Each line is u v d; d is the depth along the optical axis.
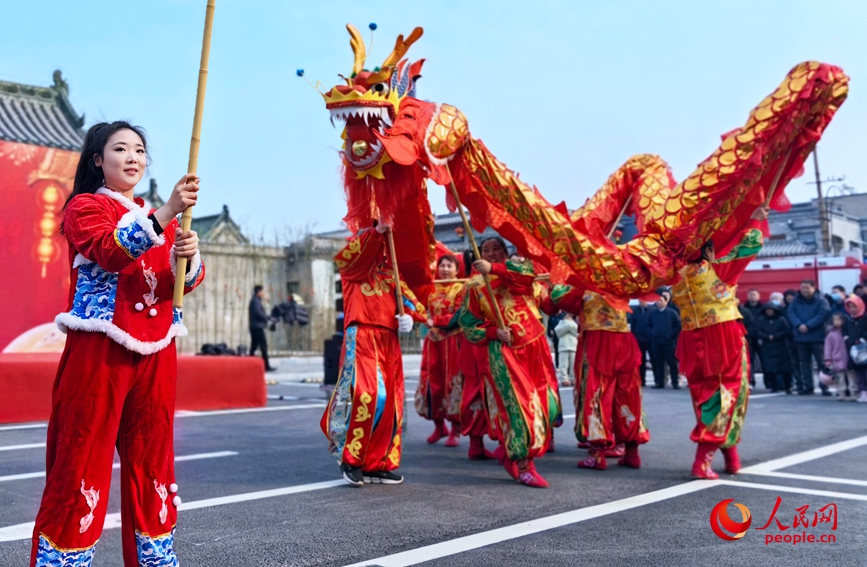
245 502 4.25
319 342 21.38
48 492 2.31
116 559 3.26
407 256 4.91
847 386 10.45
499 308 4.88
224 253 20.36
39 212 15.16
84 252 2.32
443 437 7.28
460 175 4.80
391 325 4.86
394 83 4.41
